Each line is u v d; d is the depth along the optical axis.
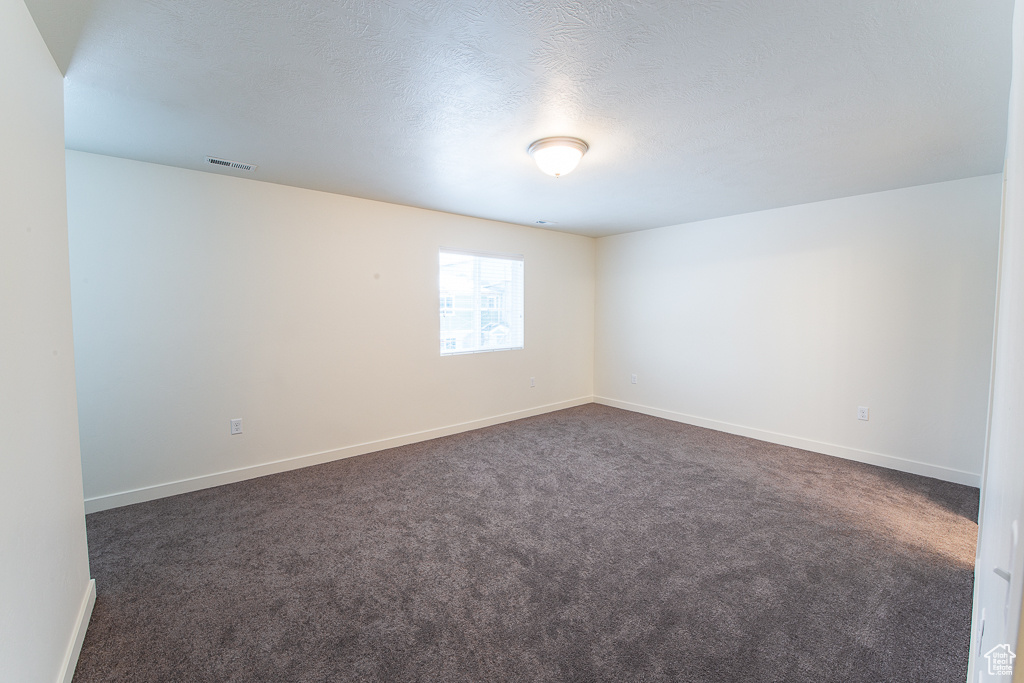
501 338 4.77
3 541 1.02
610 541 2.33
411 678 1.46
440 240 4.14
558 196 3.51
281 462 3.31
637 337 5.17
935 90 1.81
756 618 1.75
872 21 1.38
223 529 2.44
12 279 1.11
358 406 3.69
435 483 3.11
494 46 1.53
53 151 1.47
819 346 3.71
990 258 2.92
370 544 2.30
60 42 1.46
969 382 3.01
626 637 1.65
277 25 1.41
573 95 1.87
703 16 1.37
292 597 1.87
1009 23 1.37
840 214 3.55
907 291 3.25
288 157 2.63
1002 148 2.43
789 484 3.08
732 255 4.25
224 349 3.05
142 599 1.85
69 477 1.54
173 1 1.29
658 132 2.25
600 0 1.29
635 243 5.15
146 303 2.76
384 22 1.40
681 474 3.27
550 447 3.91
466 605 1.83
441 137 2.32
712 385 4.47
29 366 1.21
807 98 1.89
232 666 1.51
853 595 1.88
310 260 3.39
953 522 2.52
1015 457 0.38
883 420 3.39
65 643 1.44
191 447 2.95
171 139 2.35
